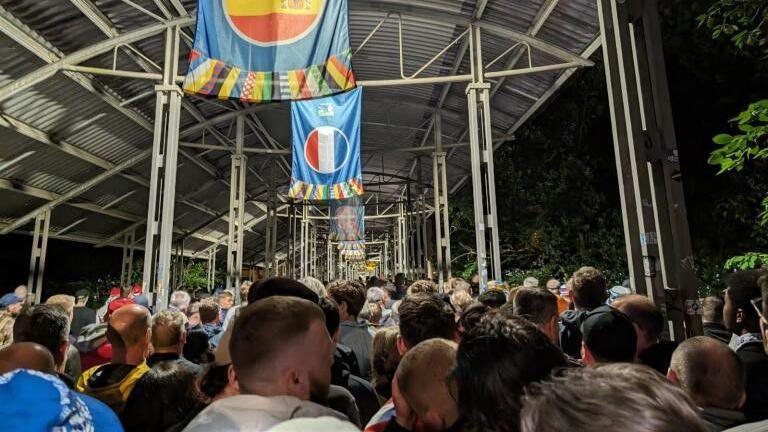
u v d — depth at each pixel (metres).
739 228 11.29
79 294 7.44
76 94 11.56
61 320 3.17
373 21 12.39
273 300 1.61
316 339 1.55
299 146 12.28
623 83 3.72
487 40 12.46
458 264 24.20
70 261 21.83
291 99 7.73
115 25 10.49
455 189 24.92
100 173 14.72
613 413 0.65
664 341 2.87
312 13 7.93
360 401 2.96
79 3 9.41
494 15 11.09
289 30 7.90
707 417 1.92
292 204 26.66
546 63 12.55
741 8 4.91
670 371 2.10
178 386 2.52
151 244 9.70
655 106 3.57
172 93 10.41
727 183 11.62
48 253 20.73
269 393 1.44
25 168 12.58
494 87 14.27
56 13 9.52
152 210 9.84
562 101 18.36
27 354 2.08
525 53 12.51
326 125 12.33
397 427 1.89
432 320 2.75
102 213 16.98
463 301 5.14
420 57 14.20
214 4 7.88
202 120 16.09
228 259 16.08
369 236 52.12
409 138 21.28
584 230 16.84
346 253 42.81
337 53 7.84
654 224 3.48
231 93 7.67
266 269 21.28
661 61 3.56
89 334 4.25
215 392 2.08
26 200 13.63
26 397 1.01
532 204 18.61
